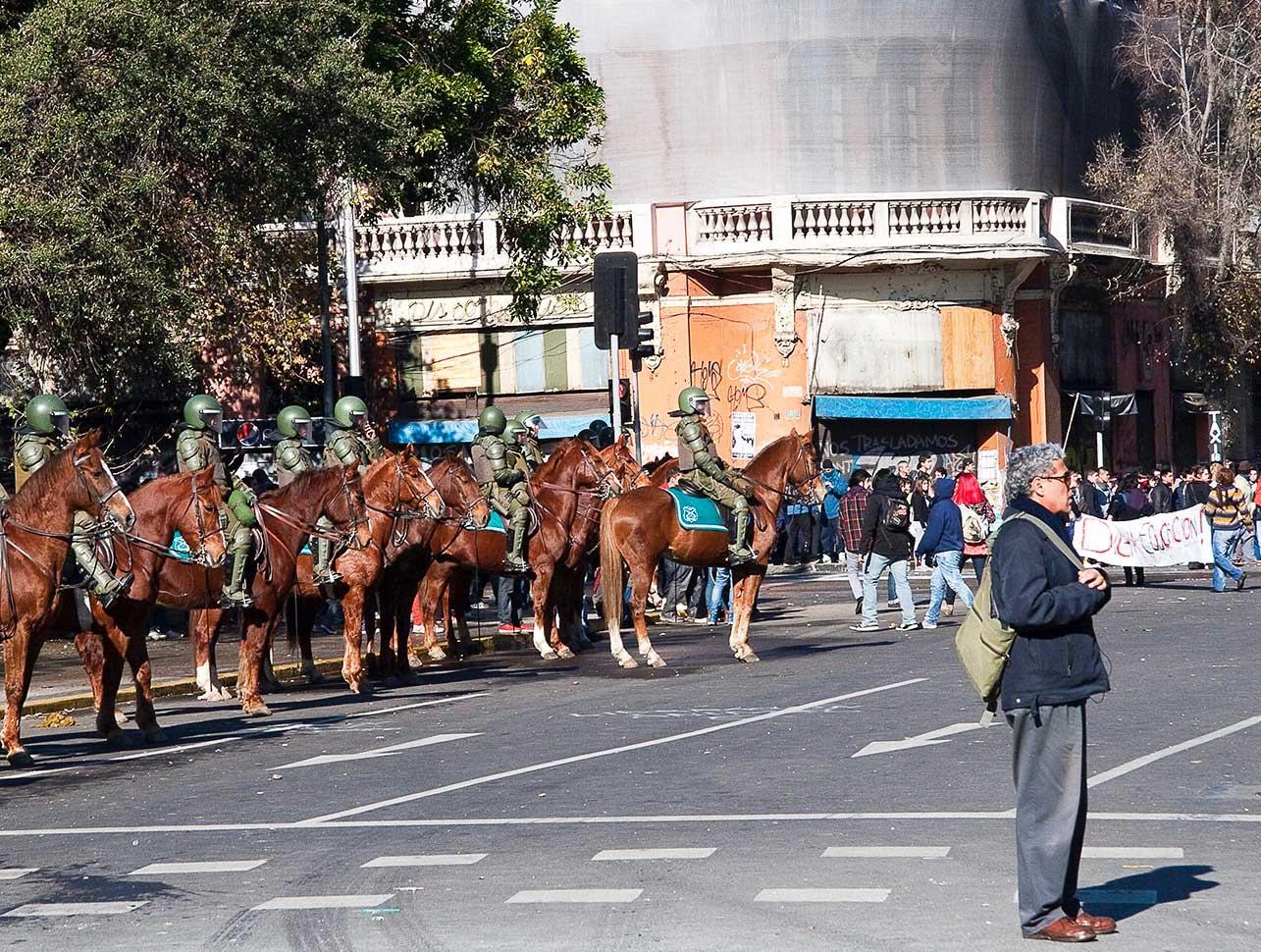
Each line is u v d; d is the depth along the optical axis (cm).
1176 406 5247
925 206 4319
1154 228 4712
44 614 1536
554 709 1758
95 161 2222
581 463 2391
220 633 2939
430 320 4484
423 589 2414
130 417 3928
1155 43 4716
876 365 4391
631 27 4544
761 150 4506
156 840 1138
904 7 4509
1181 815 1078
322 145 2422
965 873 934
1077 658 798
